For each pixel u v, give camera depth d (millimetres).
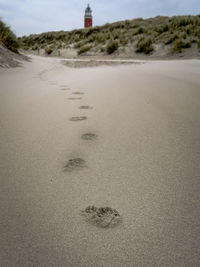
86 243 911
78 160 1567
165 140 1874
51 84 4613
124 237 938
